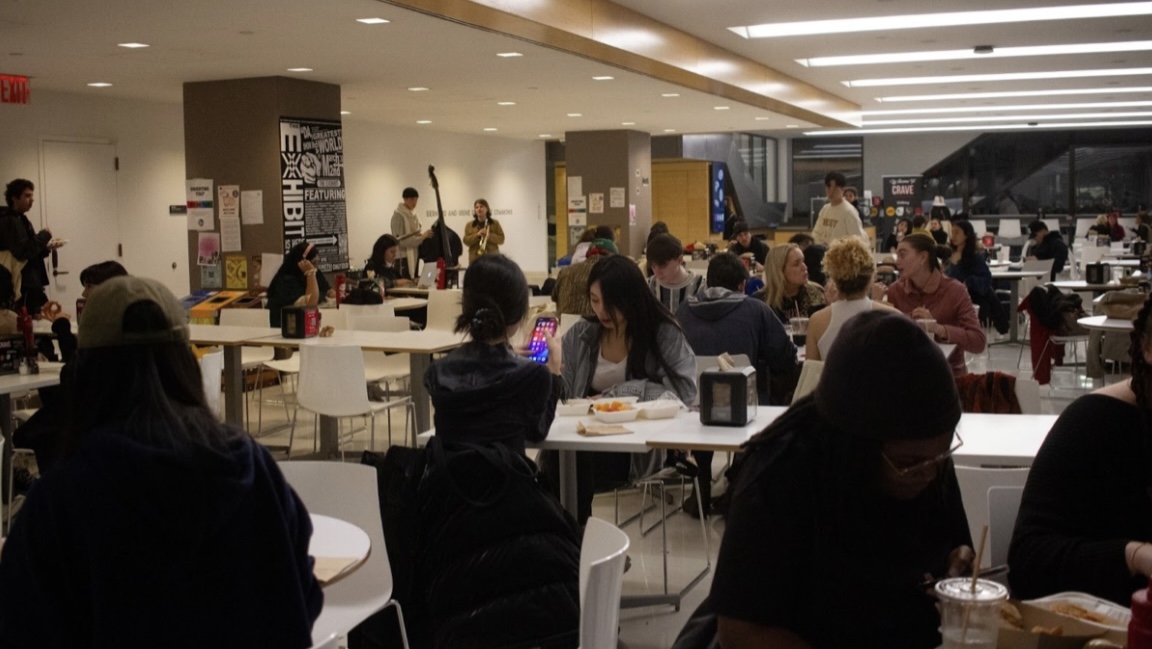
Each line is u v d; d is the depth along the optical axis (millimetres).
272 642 1908
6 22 7816
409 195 14141
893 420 1750
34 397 7781
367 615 3262
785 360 5930
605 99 14031
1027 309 10055
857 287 5316
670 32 11070
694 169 23016
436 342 7438
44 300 9156
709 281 6168
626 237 19391
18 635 1782
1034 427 4148
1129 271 15695
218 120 11219
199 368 1976
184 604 1828
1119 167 28531
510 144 21219
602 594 2537
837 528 1828
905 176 27453
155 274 13359
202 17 7770
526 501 3562
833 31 11406
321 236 11602
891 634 1874
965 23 10930
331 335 7816
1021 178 29031
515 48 9500
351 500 3488
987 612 1747
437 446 3598
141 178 13109
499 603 3484
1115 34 11648
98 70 10383
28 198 9133
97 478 1780
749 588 1835
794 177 30297
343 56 9781
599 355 4957
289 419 9445
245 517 1892
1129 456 2301
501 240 14484
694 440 3998
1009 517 2805
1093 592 2191
